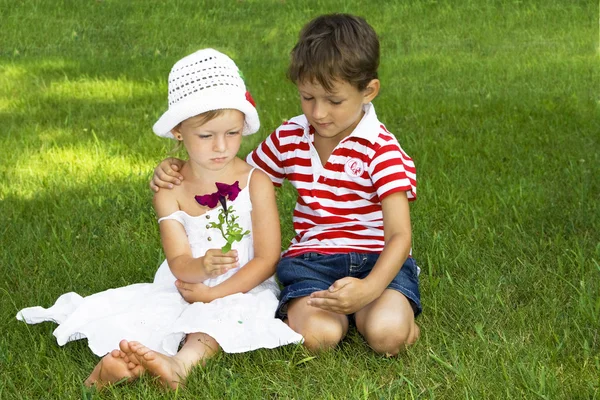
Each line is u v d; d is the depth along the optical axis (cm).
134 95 774
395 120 680
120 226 471
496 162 558
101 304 345
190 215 350
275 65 908
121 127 668
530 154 572
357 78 322
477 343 326
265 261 346
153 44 1028
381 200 339
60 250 428
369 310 327
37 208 494
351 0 1227
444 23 1107
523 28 1065
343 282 313
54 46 1006
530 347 321
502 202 479
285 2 1230
